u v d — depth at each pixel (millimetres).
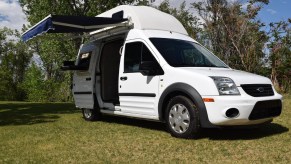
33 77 36375
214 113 5648
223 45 18078
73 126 7895
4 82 46625
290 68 16156
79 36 9258
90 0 22219
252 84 5914
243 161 4758
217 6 18312
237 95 5680
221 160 4828
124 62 7426
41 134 6969
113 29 8023
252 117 5754
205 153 5188
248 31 17641
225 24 18031
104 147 5715
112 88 8555
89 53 8875
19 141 6359
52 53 23469
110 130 7230
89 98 8680
